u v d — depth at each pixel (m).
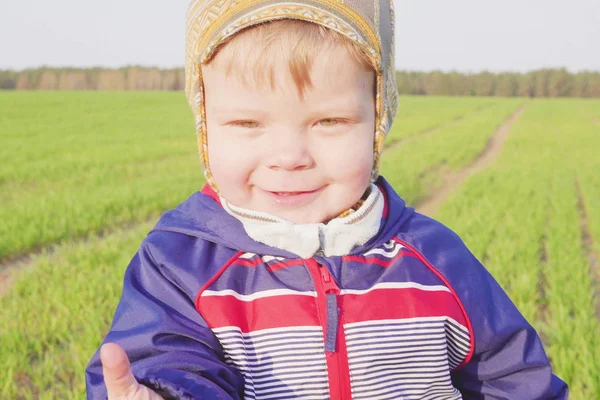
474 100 83.25
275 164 1.26
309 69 1.20
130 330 1.31
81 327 5.91
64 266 7.49
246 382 1.34
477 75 106.75
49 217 10.16
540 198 13.05
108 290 6.55
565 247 8.75
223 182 1.33
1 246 8.40
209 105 1.31
